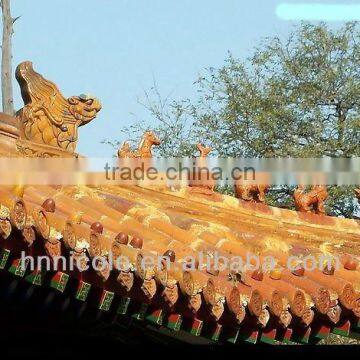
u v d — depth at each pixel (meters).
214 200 12.89
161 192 12.52
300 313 9.80
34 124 11.37
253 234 12.32
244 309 9.29
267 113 28.48
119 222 10.93
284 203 26.45
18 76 11.48
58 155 11.45
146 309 9.03
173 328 9.07
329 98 29.03
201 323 9.16
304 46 29.56
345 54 29.42
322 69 29.31
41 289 9.27
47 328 10.14
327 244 13.35
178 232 11.15
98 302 8.80
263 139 28.58
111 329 10.56
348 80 28.98
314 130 28.53
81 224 8.76
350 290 10.34
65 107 11.64
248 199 13.30
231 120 29.11
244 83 29.30
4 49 20.61
